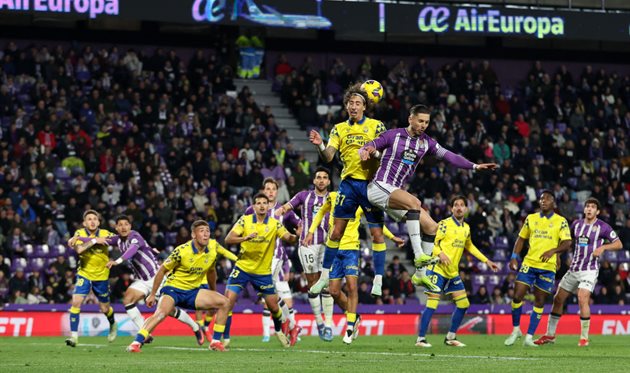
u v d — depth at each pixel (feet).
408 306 115.65
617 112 168.25
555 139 158.30
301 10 143.02
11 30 153.99
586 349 75.15
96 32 158.40
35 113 134.41
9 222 118.83
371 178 62.39
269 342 87.40
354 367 51.37
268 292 74.64
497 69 177.99
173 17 137.49
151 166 131.95
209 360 57.98
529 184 151.02
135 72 148.56
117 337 101.50
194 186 133.28
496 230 140.36
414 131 59.52
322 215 75.41
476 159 148.87
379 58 172.45
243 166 135.95
